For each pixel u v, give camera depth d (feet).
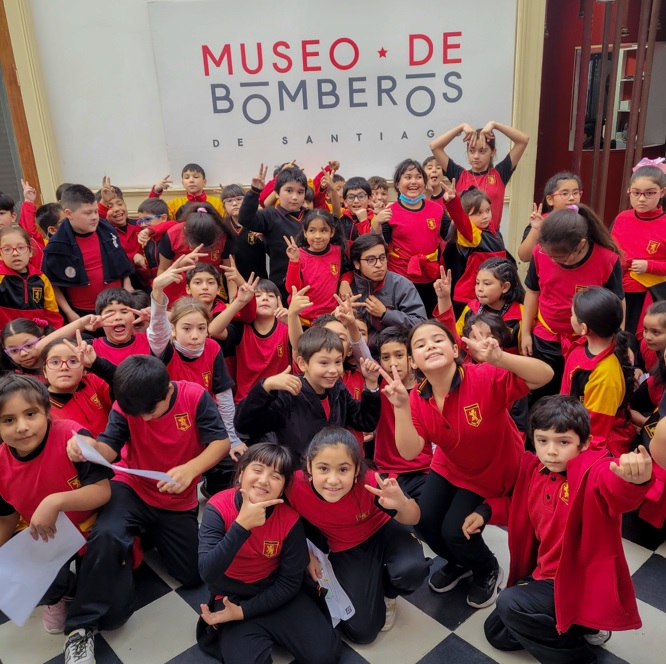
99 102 12.88
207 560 4.55
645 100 12.07
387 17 11.98
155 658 5.03
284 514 4.85
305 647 4.81
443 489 5.65
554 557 4.66
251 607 4.81
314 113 12.68
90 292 9.24
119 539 5.20
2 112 12.98
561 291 7.34
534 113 12.29
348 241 9.55
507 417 5.24
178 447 5.66
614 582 4.32
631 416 6.89
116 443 5.43
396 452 6.38
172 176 13.24
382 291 8.43
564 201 8.87
